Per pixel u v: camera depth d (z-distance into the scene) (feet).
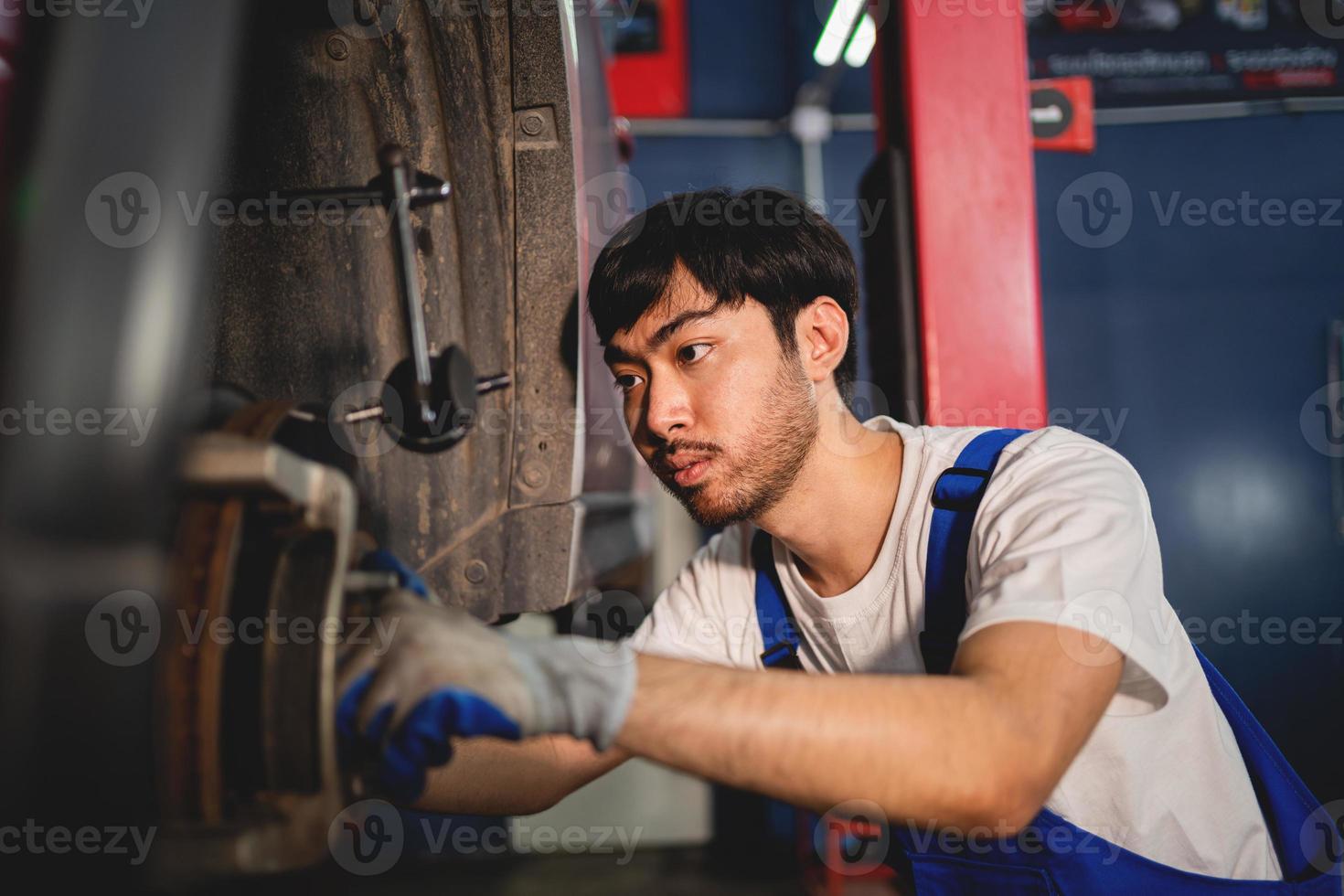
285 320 2.92
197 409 1.75
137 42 1.28
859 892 10.39
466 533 3.09
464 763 2.70
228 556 1.48
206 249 1.35
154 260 1.23
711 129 13.30
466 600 3.08
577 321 3.13
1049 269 13.30
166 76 1.30
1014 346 4.57
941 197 4.60
